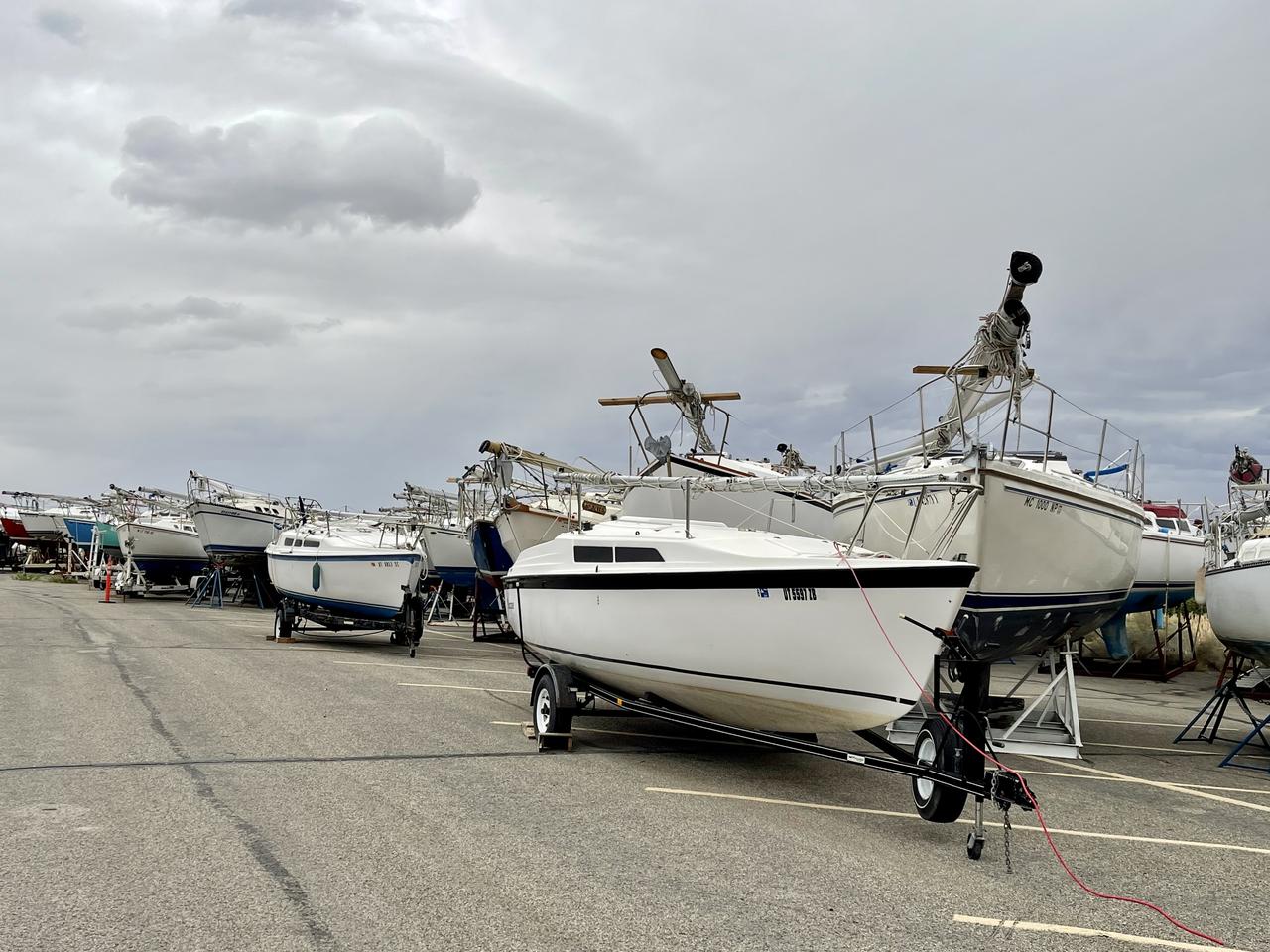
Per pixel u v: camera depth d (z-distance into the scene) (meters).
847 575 5.90
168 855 4.76
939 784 5.74
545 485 15.66
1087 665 18.20
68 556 41.53
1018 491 8.65
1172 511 20.64
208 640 15.59
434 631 21.08
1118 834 6.14
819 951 3.92
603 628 7.87
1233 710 12.75
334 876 4.55
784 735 7.26
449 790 6.29
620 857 5.04
